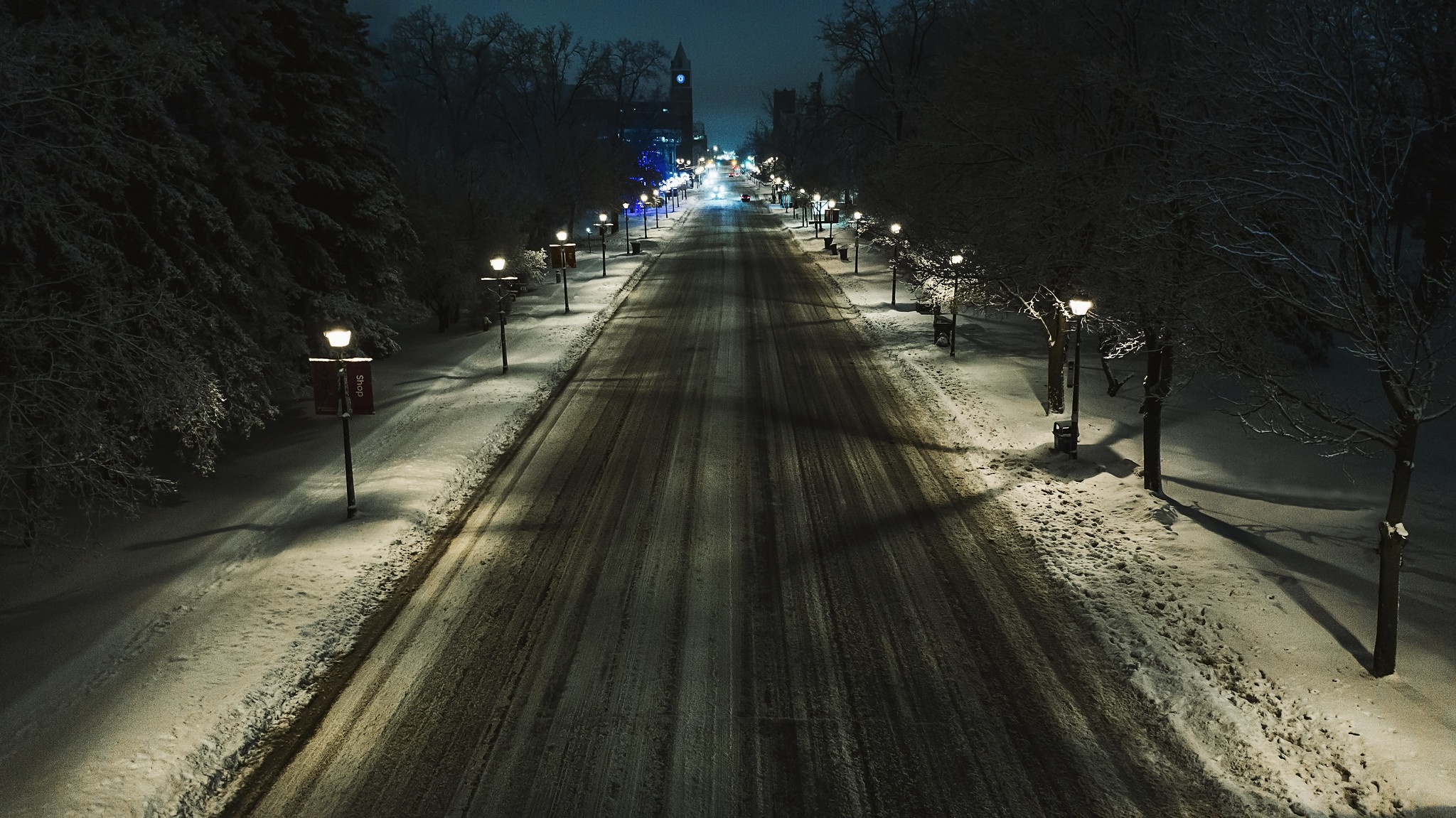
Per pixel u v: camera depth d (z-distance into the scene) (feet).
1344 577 39.73
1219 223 41.04
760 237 232.53
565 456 59.26
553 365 87.51
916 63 145.79
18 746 28.32
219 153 60.13
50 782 26.40
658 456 59.11
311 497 51.62
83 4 44.11
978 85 75.31
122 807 25.41
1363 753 27.17
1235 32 36.06
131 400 42.45
